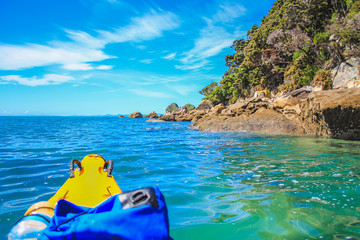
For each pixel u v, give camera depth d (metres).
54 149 8.38
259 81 47.59
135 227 1.10
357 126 11.07
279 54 40.50
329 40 29.31
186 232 2.40
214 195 3.57
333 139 11.73
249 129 16.91
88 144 9.94
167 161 6.34
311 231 2.43
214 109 36.22
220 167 5.61
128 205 1.14
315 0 34.66
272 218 2.74
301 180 4.41
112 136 14.01
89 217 1.16
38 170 5.18
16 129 21.00
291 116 16.73
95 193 2.23
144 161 6.33
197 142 10.80
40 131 18.31
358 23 25.64
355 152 7.73
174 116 58.12
